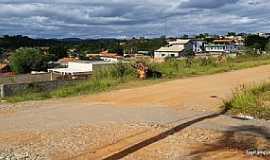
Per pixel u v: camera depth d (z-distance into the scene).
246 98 10.32
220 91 13.54
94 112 10.36
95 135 7.81
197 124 8.57
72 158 6.43
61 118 9.66
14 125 8.98
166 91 13.83
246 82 15.66
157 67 20.48
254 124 8.48
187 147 6.88
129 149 6.85
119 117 9.56
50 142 7.39
